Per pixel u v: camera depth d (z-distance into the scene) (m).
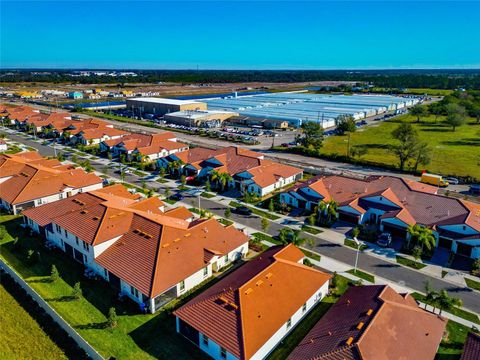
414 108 172.12
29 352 34.16
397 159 104.75
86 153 108.19
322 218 64.19
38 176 69.94
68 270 48.06
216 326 34.16
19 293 42.84
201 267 44.84
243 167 83.62
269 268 40.28
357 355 28.91
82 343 34.50
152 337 36.66
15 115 149.00
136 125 156.12
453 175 90.31
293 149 113.25
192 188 79.62
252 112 178.75
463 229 54.03
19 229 59.50
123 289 43.16
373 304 34.78
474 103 193.38
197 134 139.75
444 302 38.66
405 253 53.75
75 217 51.91
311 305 40.84
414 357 30.64
